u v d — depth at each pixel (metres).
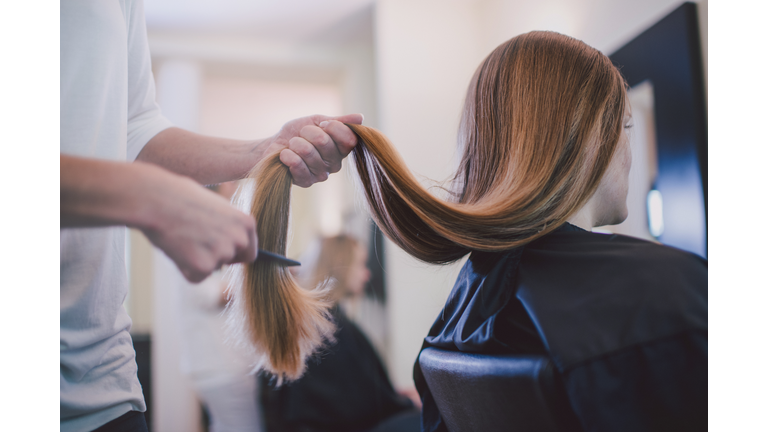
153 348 2.41
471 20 2.46
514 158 0.57
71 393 0.59
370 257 2.16
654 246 0.51
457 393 0.56
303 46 2.84
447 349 0.60
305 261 1.63
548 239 0.55
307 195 2.96
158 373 2.37
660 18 1.27
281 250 0.65
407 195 0.57
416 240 0.60
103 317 0.61
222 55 2.77
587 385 0.43
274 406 1.30
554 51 0.60
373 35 2.82
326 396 1.33
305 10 2.62
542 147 0.56
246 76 2.99
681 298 0.46
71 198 0.39
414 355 2.12
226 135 3.70
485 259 0.58
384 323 2.12
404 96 2.37
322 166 0.67
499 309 0.52
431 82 2.40
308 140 0.65
